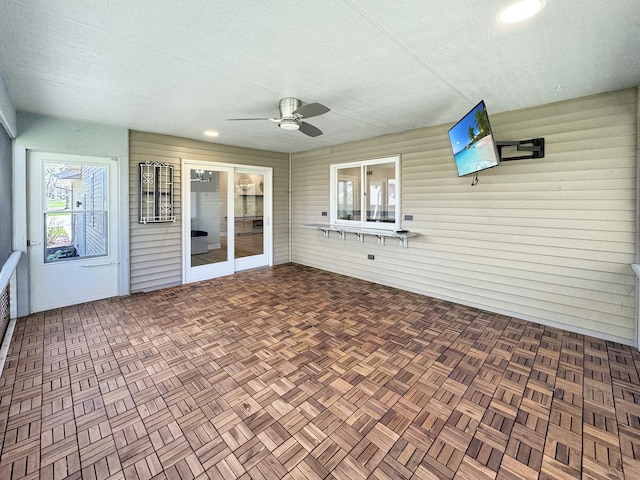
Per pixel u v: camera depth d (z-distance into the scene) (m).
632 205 2.79
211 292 4.53
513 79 2.60
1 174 2.94
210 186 5.26
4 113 2.61
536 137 3.26
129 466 1.56
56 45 2.04
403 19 1.77
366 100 3.11
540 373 2.42
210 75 2.51
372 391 2.19
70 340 2.95
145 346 2.84
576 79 2.60
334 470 1.55
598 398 2.11
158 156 4.56
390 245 4.78
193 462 1.59
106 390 2.18
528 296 3.44
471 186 3.79
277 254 6.38
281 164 6.31
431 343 2.92
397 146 4.54
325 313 3.70
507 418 1.92
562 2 1.61
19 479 1.48
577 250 3.10
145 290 4.56
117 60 2.25
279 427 1.84
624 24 1.80
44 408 1.98
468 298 3.93
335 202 5.59
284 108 3.04
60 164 3.79
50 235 3.75
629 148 2.78
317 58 2.24
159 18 1.75
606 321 2.98
